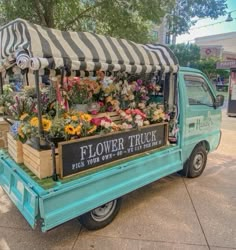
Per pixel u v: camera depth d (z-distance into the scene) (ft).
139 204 10.83
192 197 11.53
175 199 11.32
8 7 17.65
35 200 6.84
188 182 13.19
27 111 8.98
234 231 9.09
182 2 22.62
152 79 11.63
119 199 9.52
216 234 8.91
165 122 10.94
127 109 10.24
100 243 8.35
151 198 11.38
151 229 9.11
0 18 19.44
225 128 27.94
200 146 13.44
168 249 8.13
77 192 7.61
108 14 20.86
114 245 8.27
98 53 7.77
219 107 14.32
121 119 9.66
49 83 9.77
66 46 7.21
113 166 8.85
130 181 9.28
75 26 21.70
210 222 9.61
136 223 9.45
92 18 21.95
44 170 7.66
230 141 22.36
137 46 9.47
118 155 9.16
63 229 9.05
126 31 21.88
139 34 22.62
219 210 10.47
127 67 8.31
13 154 9.15
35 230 8.96
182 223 9.50
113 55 8.13
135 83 11.02
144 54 9.20
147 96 11.69
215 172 14.83
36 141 7.66
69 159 7.70
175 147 11.39
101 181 8.27
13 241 8.38
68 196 7.39
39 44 6.71
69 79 9.20
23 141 8.06
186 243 8.42
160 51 10.14
